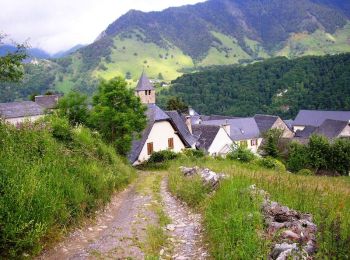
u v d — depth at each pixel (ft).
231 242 25.27
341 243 21.08
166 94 538.47
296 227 25.35
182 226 34.99
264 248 22.71
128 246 28.09
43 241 26.30
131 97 112.98
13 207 25.18
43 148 39.40
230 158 131.44
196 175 54.24
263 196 34.27
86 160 46.83
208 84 532.73
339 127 318.86
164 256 26.66
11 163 29.99
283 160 168.76
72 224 31.07
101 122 109.19
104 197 41.73
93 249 27.07
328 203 34.22
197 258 26.27
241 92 500.33
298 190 39.88
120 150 111.96
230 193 35.63
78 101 108.17
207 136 208.85
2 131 37.70
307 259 20.80
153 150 148.46
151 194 53.06
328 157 144.56
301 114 404.57
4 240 23.07
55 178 32.48
